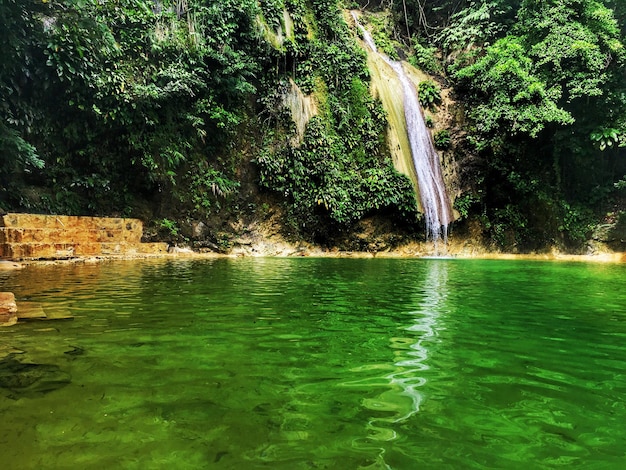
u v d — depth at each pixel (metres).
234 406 1.79
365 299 4.73
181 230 11.91
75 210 10.12
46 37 8.86
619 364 2.54
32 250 7.89
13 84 8.86
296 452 1.42
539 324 3.62
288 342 2.85
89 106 9.98
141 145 10.79
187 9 12.51
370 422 1.68
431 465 1.36
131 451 1.39
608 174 16.48
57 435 1.49
